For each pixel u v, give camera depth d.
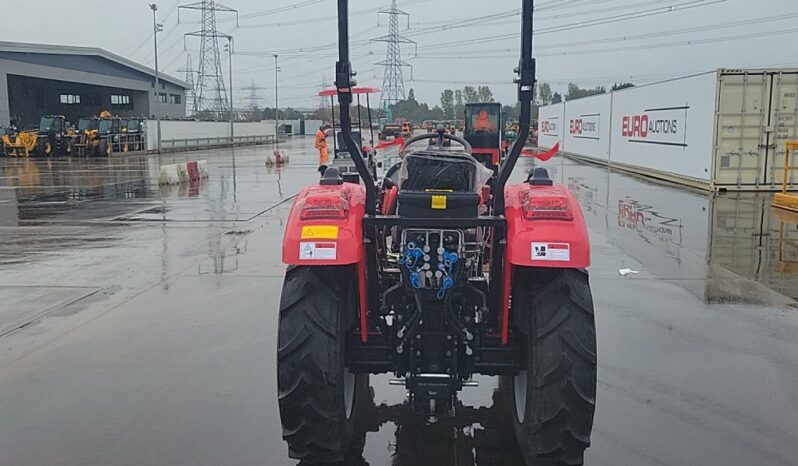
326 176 3.68
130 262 8.73
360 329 3.62
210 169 26.97
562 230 3.09
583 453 3.47
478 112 22.70
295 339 3.27
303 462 3.59
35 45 48.84
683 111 18.23
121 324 6.05
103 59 55.16
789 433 3.89
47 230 11.45
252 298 6.89
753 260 8.61
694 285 7.32
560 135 37.50
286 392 3.28
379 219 3.21
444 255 3.20
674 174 18.97
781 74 15.80
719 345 5.37
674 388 4.52
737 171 16.34
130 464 3.58
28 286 7.49
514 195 3.42
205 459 3.63
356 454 3.71
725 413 4.14
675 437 3.84
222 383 4.66
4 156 36.09
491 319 3.56
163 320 6.16
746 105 16.00
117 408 4.28
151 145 41.75
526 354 3.39
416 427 4.02
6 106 44.22
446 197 3.17
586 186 18.20
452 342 3.29
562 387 3.14
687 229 11.01
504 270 3.27
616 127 25.14
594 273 7.89
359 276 3.27
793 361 5.02
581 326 3.19
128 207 14.57
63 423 4.08
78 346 5.46
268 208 14.24
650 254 9.01
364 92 5.54
